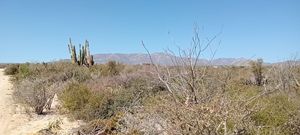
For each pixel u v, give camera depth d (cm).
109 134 911
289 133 729
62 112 1395
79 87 1479
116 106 1216
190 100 636
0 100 1834
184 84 664
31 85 1764
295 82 1259
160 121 638
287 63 1382
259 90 948
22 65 3403
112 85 1798
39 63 3581
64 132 1060
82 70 2672
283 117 756
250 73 1678
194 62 664
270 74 1534
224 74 823
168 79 687
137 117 783
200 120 535
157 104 648
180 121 552
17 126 1281
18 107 1587
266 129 681
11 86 2456
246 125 586
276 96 909
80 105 1346
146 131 670
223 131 578
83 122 1186
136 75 1812
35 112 1473
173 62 675
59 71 2827
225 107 554
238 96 686
